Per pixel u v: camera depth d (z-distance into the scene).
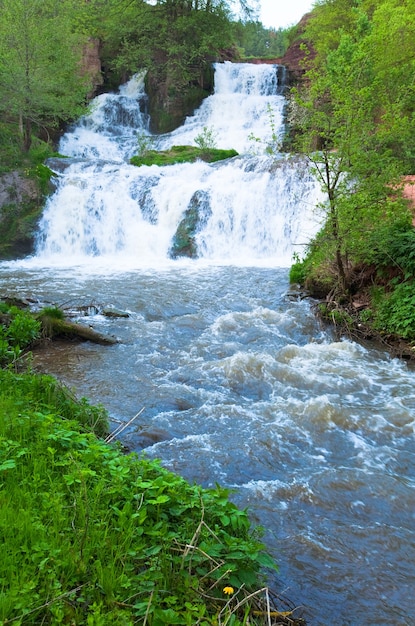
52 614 2.71
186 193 19.09
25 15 21.31
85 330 9.57
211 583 3.22
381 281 11.16
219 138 29.08
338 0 27.88
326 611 3.70
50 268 16.42
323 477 5.41
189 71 32.66
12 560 2.96
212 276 14.70
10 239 18.50
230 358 8.46
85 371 8.17
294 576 4.01
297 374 8.12
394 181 10.86
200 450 5.86
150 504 3.70
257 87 33.19
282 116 29.45
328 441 6.24
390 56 18.27
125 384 7.69
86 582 2.98
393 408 7.04
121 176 20.52
